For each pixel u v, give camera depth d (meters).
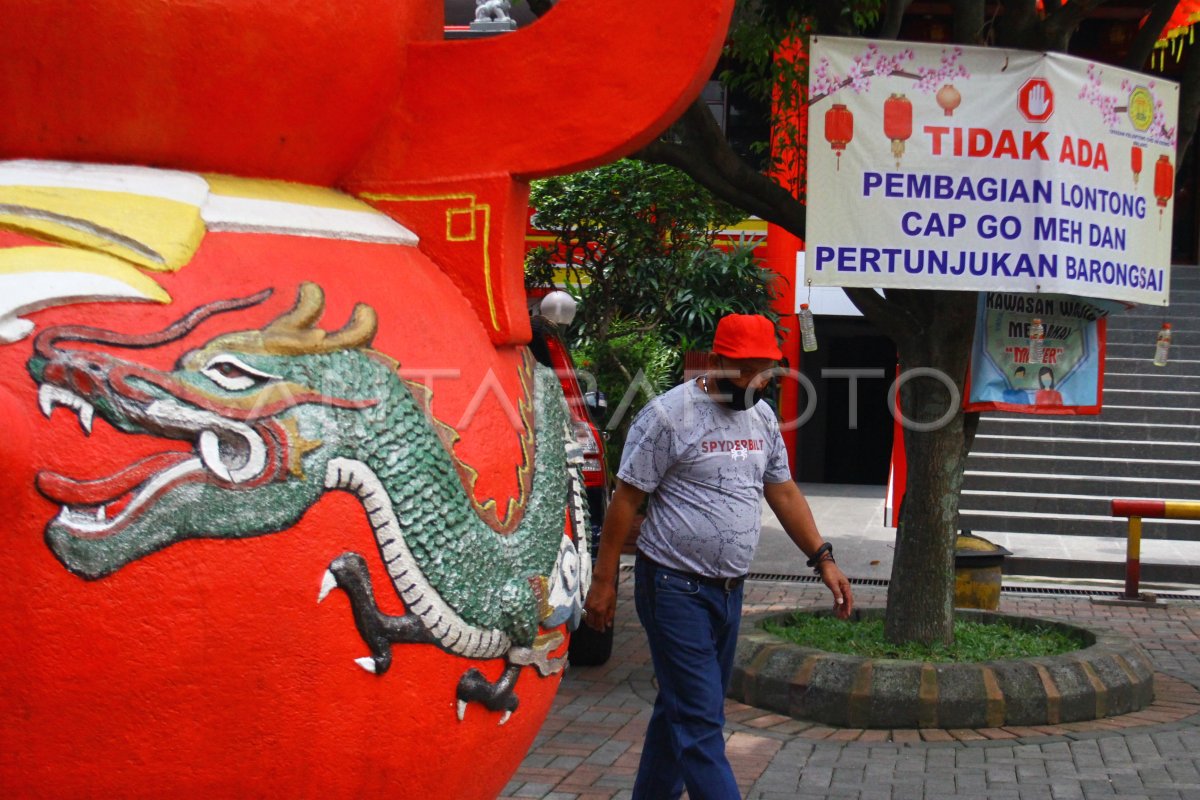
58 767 1.86
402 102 2.46
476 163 2.45
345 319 2.14
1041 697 5.73
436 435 2.19
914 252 5.50
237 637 1.93
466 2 12.68
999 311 6.17
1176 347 14.14
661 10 2.34
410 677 2.11
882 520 12.70
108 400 1.88
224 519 1.92
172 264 2.01
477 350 2.39
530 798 4.78
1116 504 9.16
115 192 2.06
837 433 15.70
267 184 2.25
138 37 2.01
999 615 7.12
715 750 3.70
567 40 2.39
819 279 5.46
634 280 11.38
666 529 3.81
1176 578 9.88
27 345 1.86
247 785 1.98
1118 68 5.69
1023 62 5.49
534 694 2.44
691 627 3.77
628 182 10.81
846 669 5.80
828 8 6.36
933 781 4.98
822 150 5.45
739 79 7.95
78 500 1.84
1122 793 4.85
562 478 2.57
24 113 2.03
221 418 1.94
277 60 2.13
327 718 2.02
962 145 5.49
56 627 1.83
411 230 2.46
